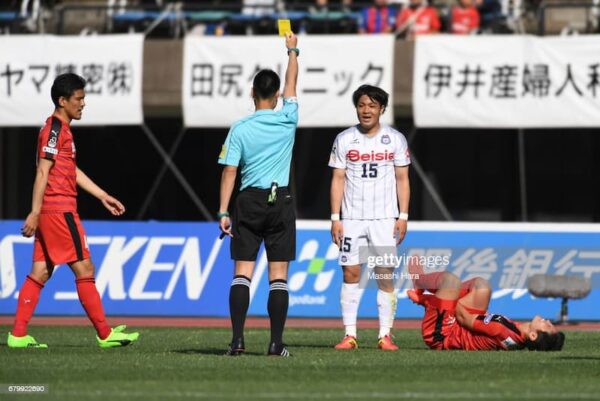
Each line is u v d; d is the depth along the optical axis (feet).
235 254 95.14
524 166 216.54
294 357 96.63
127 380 81.20
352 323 111.86
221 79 196.44
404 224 111.24
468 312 106.73
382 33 203.51
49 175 105.50
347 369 88.02
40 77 199.52
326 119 192.54
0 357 96.63
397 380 81.87
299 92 193.06
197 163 221.87
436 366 90.89
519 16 205.67
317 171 219.00
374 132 111.24
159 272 174.81
